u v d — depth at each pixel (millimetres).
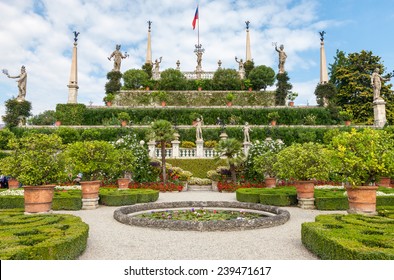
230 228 8070
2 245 4938
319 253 5660
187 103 38219
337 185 18016
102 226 8742
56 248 4965
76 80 35125
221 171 20797
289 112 33344
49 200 9086
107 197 13336
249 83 39406
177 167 21750
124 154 17703
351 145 8578
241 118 33500
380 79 32281
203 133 29578
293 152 12328
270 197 12867
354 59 39875
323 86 34375
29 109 31281
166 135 19156
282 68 37125
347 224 6484
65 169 9930
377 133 8570
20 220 7133
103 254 6031
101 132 28578
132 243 6863
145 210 11281
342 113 31391
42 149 9289
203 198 15766
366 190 8273
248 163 20906
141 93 38062
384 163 8102
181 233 7824
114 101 37531
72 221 7109
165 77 39250
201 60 43938
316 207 11789
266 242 6941
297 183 12250
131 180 19844
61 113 32188
